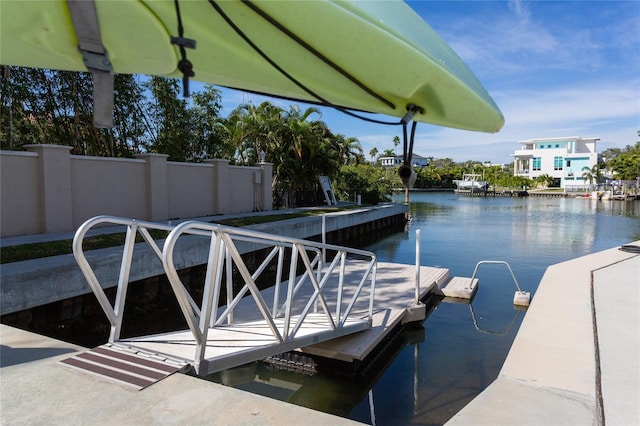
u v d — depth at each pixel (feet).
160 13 3.28
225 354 9.66
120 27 3.32
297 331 13.07
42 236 26.27
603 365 11.34
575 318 15.66
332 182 77.51
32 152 27.32
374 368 15.97
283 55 3.69
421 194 201.36
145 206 36.55
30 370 8.38
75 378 8.05
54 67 3.80
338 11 3.33
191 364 8.75
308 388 14.60
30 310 17.48
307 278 25.12
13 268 17.49
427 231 62.13
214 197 45.42
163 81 43.80
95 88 3.62
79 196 30.91
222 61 3.76
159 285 23.89
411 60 3.70
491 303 24.13
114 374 8.18
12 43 3.43
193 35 3.49
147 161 36.50
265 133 61.36
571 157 209.05
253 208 52.70
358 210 59.98
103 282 19.94
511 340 18.66
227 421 6.65
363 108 4.49
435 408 13.28
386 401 13.76
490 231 60.80
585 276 23.16
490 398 9.18
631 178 175.22
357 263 30.09
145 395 7.43
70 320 19.06
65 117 36.76
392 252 45.32
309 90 4.16
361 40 3.52
